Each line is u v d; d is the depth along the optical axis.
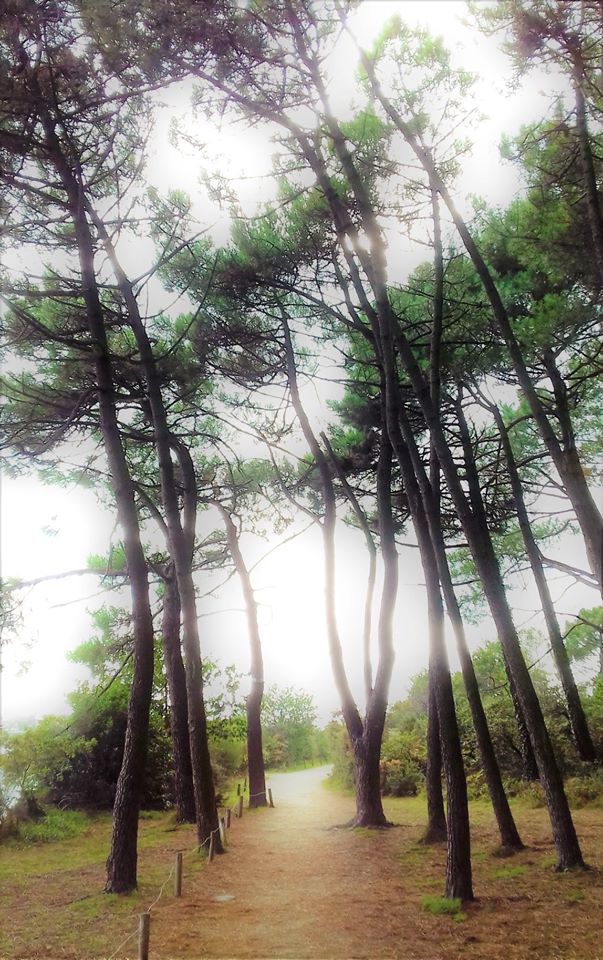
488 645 26.08
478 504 15.05
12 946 7.59
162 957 6.87
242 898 9.42
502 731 20.45
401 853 12.03
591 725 18.78
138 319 13.75
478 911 7.80
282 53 9.23
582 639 23.22
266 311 17.19
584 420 16.69
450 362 12.45
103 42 9.59
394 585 16.56
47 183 12.00
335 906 8.68
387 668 16.22
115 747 21.77
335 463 18.14
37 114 11.31
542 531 19.44
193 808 19.47
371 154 11.98
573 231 8.28
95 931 8.05
